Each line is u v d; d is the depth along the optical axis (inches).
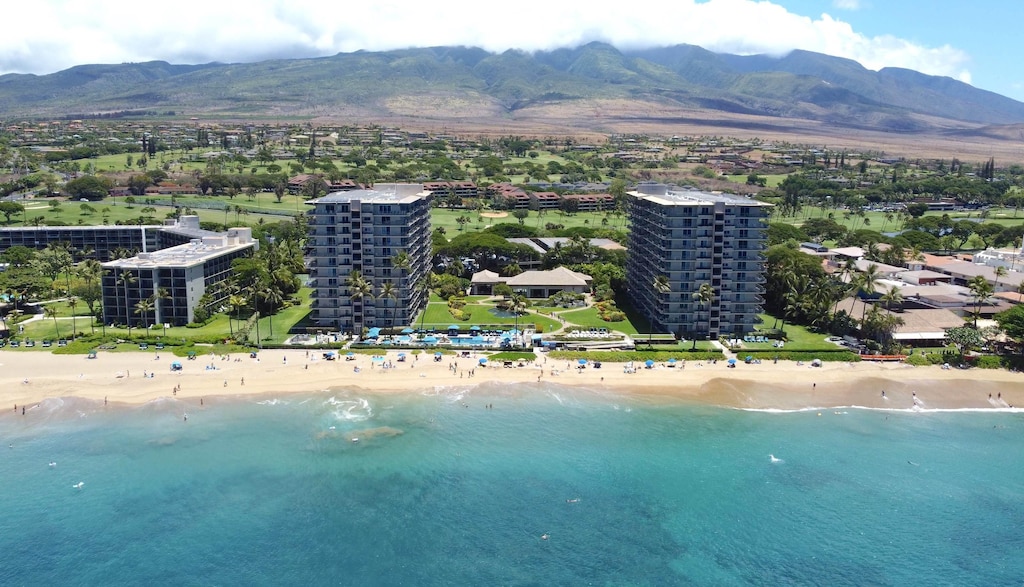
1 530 4975.4
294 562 4702.3
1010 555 4886.8
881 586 4576.8
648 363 7790.4
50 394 6909.5
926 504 5433.1
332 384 7258.9
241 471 5703.7
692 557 4820.4
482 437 6294.3
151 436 6205.7
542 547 4881.9
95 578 4530.0
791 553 4869.6
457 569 4658.0
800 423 6668.3
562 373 7598.4
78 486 5467.5
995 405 7106.3
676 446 6200.8
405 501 5359.3
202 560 4707.2
